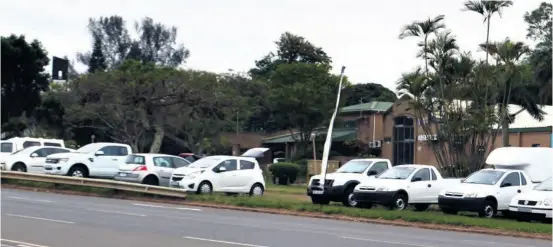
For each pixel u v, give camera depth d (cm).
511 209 2528
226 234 1747
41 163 3769
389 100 8569
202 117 5650
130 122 5675
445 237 1959
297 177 5194
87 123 6241
